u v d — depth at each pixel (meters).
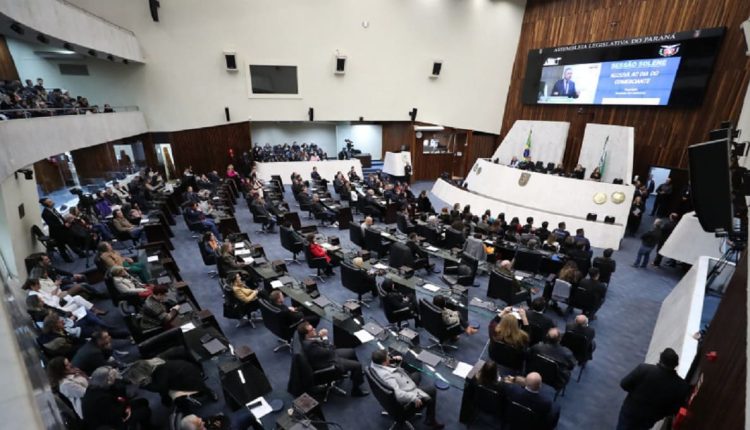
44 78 14.37
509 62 17.91
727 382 2.53
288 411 3.42
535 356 4.37
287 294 5.74
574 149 15.36
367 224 8.72
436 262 8.69
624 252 10.09
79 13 10.40
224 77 16.08
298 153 18.22
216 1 15.16
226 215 10.14
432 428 4.12
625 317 6.72
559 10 15.51
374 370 3.83
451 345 5.59
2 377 1.07
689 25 11.70
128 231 8.77
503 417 3.83
